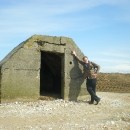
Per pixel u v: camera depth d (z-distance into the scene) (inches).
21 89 261.4
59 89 351.6
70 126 164.1
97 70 275.4
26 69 265.3
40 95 301.4
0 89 251.0
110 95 366.0
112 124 171.9
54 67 350.6
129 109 246.2
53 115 204.1
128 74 577.0
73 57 293.6
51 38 279.7
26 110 220.7
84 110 230.8
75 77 293.7
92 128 159.0
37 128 157.6
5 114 202.8
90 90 269.4
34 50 270.5
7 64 254.5
